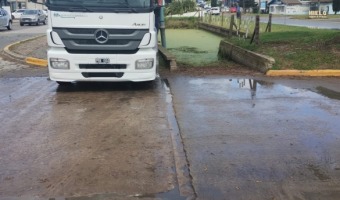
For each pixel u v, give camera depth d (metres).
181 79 10.62
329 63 11.52
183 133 6.16
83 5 8.45
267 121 6.73
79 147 5.56
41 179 4.56
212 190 4.28
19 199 4.12
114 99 8.48
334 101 8.09
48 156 5.23
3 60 14.41
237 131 6.21
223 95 8.70
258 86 9.62
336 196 4.15
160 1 10.01
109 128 6.44
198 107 7.71
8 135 6.09
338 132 6.12
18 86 9.88
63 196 4.17
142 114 7.27
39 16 41.34
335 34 13.95
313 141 5.73
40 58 13.81
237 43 14.62
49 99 8.49
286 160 5.04
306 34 16.36
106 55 8.65
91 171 4.76
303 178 4.55
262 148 5.46
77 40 8.58
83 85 9.88
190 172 4.73
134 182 4.48
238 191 4.26
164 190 4.29
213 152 5.34
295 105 7.78
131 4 8.59
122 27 8.58
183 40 23.98
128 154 5.30
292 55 12.11
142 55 8.78
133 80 8.86
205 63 13.50
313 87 9.45
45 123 6.72
